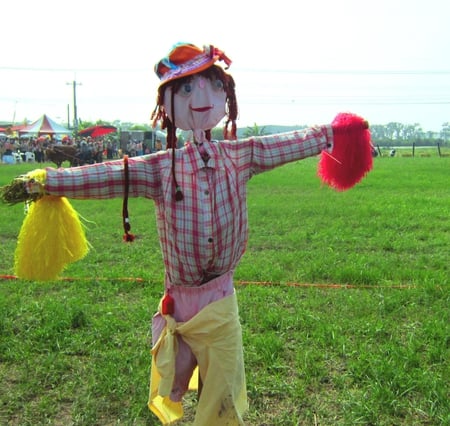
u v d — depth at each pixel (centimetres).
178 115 299
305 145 312
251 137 312
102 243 884
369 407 367
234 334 296
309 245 869
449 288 589
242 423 292
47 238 287
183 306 299
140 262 762
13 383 418
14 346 468
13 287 629
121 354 450
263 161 306
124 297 610
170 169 289
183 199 284
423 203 1329
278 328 504
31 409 382
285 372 425
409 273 668
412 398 383
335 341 462
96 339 479
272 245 877
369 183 1902
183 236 285
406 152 5250
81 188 281
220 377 292
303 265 724
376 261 741
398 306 550
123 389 398
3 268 741
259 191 1698
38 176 276
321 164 337
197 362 306
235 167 298
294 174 2434
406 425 358
